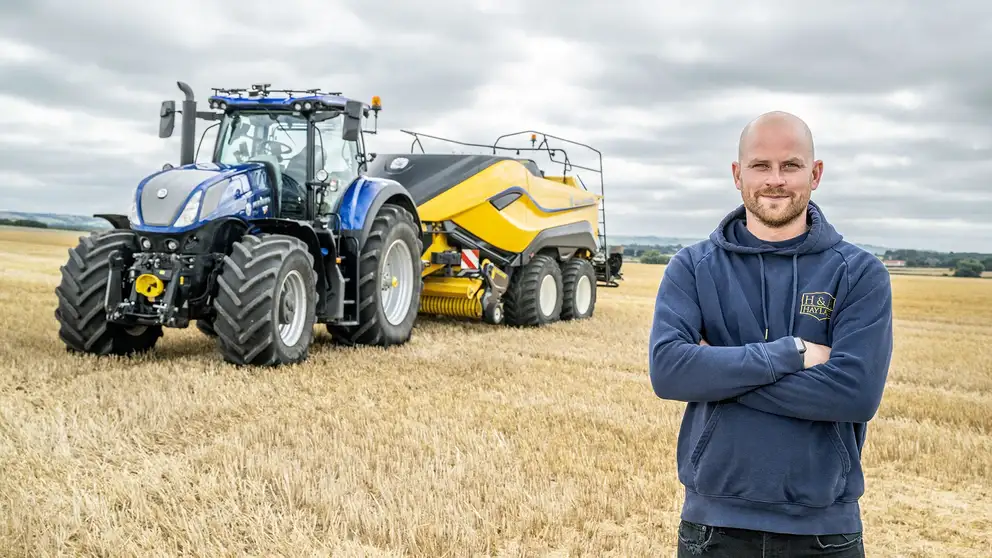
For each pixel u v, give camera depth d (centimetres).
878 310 215
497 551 365
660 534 395
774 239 231
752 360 213
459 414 605
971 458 554
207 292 746
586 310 1466
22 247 3591
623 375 824
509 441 539
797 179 222
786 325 224
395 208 946
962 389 869
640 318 1527
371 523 375
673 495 450
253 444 496
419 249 987
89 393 600
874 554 387
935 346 1274
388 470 464
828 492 211
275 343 733
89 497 389
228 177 766
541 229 1284
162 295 732
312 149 843
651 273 4691
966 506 463
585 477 473
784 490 212
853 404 208
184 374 674
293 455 481
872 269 220
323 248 845
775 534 212
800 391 210
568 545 372
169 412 555
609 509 423
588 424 602
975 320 2025
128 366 724
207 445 498
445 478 443
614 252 1684
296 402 619
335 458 469
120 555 335
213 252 757
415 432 541
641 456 525
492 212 1186
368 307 889
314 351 860
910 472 530
